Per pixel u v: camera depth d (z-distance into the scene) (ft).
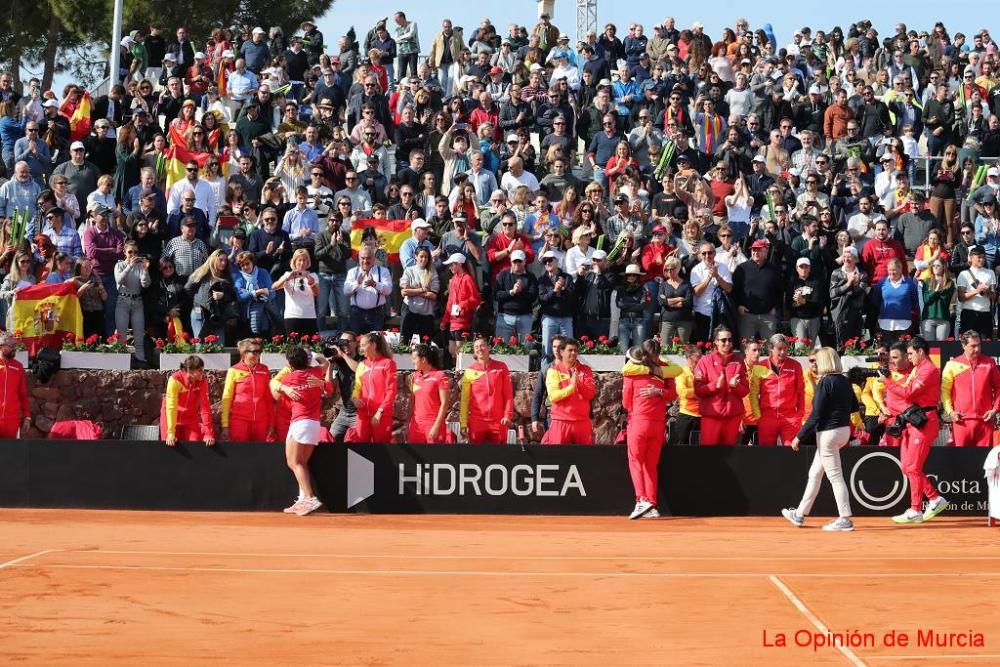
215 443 63.67
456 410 78.95
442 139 96.68
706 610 41.37
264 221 83.92
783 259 84.02
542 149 100.63
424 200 91.09
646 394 61.21
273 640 37.60
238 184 89.81
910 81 118.83
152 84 108.78
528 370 79.87
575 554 51.70
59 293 80.38
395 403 80.12
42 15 187.52
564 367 65.46
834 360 58.39
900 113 113.60
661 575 47.06
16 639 37.68
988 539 55.83
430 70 110.52
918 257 87.10
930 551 52.65
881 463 62.69
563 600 42.83
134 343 81.87
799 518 59.72
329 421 80.28
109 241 82.99
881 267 85.81
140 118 95.61
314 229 87.15
